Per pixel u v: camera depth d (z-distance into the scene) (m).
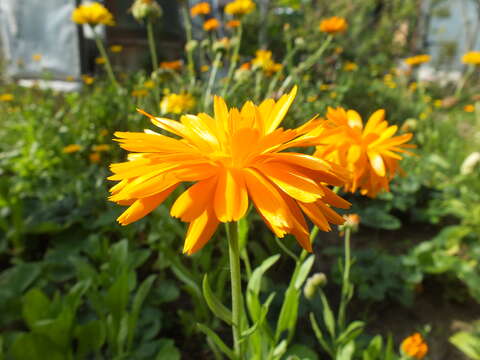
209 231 0.16
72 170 0.68
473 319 0.48
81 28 1.63
